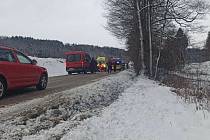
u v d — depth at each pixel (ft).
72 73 128.77
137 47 114.62
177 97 50.67
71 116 31.76
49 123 28.04
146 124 31.27
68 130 25.84
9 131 25.02
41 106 33.91
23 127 26.32
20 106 35.47
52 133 24.73
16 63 44.93
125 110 37.14
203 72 79.41
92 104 38.01
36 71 50.34
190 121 33.88
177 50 98.94
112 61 147.23
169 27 106.01
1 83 41.63
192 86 60.64
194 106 43.14
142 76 97.91
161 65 103.55
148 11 100.42
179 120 33.96
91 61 127.03
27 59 48.55
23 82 46.55
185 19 100.32
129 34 135.23
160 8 104.63
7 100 40.83
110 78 69.67
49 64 174.70
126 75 87.76
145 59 104.42
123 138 25.93
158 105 42.27
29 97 43.55
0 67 41.34
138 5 105.29
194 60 95.09
